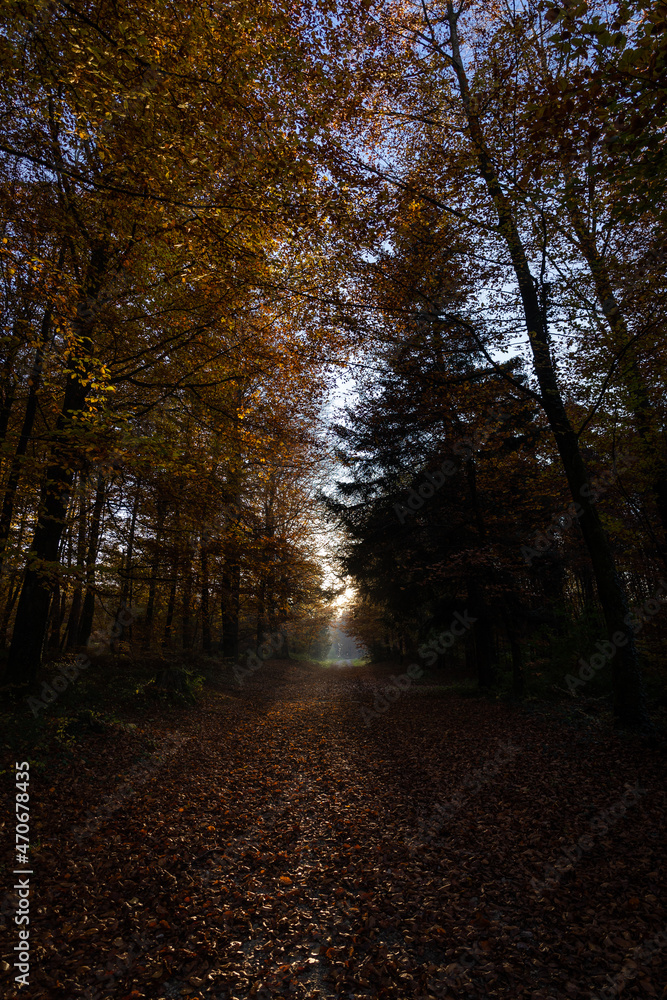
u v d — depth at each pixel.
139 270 8.27
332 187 6.22
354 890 4.68
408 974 3.55
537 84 7.08
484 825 5.82
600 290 8.82
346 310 8.00
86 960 3.63
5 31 5.01
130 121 4.71
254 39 5.08
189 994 3.37
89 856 5.04
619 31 4.21
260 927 4.14
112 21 4.98
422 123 9.83
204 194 5.43
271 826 6.10
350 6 6.75
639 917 3.96
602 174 5.01
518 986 3.39
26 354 8.49
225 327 8.51
